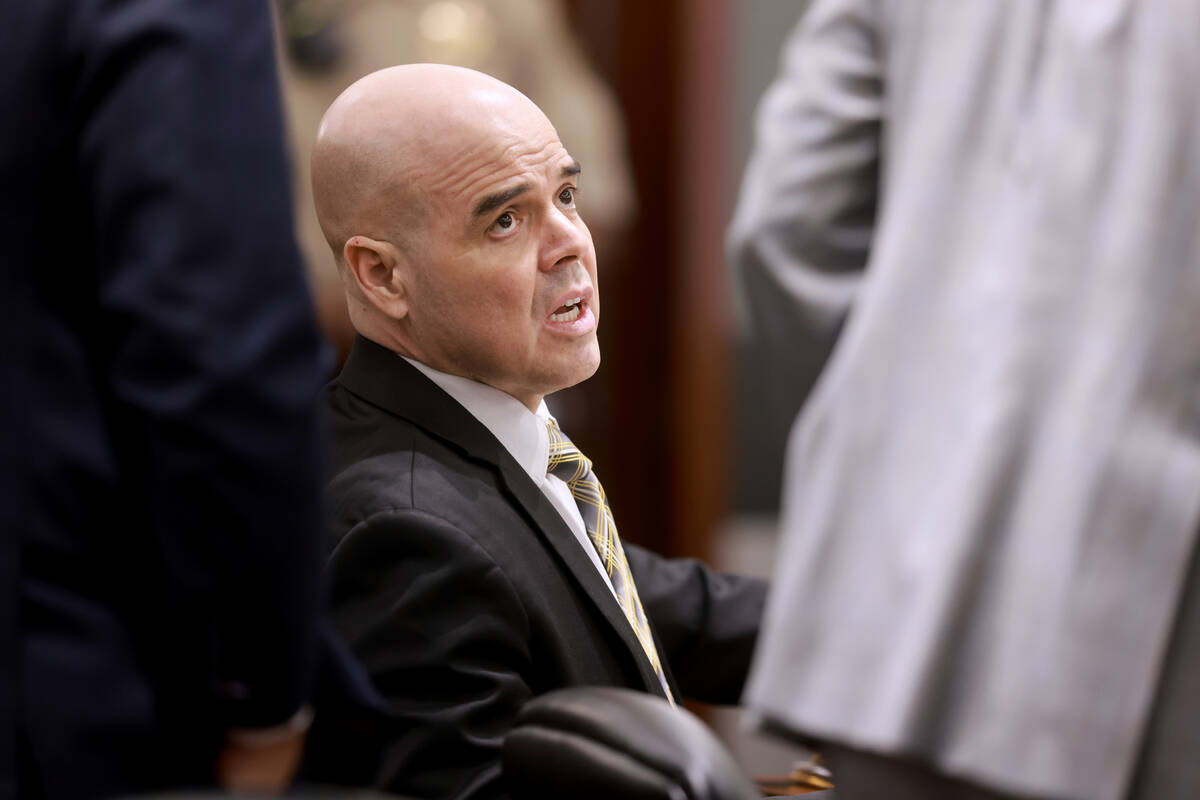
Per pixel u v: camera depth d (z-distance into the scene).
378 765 3.81
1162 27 4.14
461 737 3.77
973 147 4.27
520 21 12.22
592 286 4.37
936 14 4.43
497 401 4.32
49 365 2.98
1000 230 4.17
